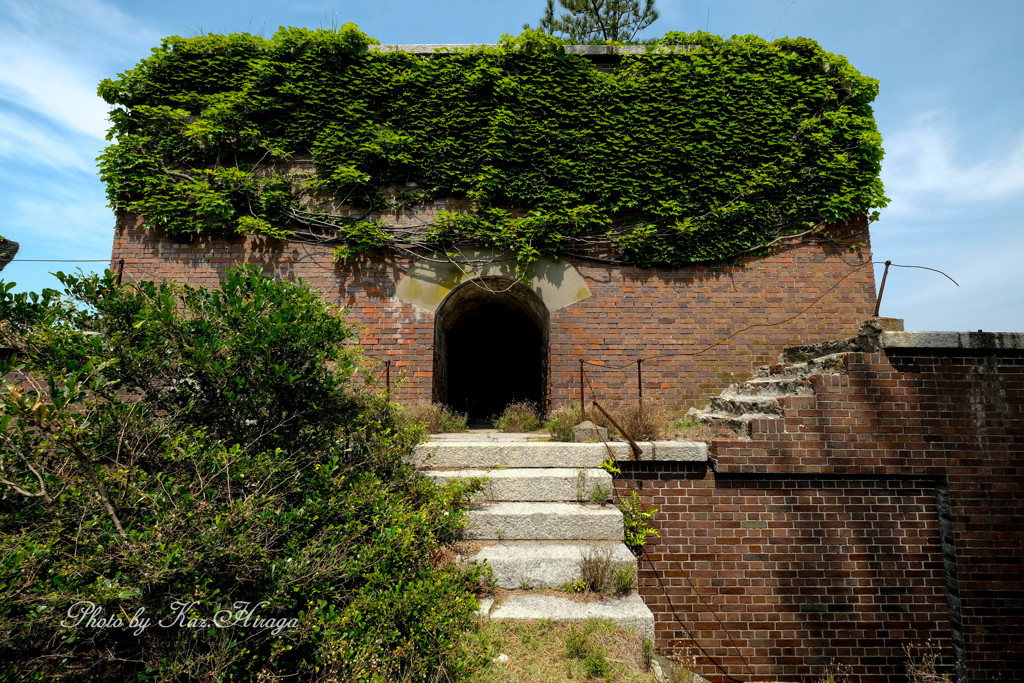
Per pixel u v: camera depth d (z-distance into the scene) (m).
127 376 3.45
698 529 5.28
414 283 7.81
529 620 3.59
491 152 7.83
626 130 7.98
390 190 7.97
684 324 7.72
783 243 7.87
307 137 7.90
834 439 5.32
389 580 3.21
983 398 5.37
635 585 4.07
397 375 7.57
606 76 8.09
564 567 4.09
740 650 5.08
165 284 3.69
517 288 8.18
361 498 3.53
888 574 5.23
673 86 8.03
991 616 5.04
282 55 8.04
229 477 3.02
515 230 7.75
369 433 4.40
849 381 5.41
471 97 8.02
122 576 2.54
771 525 5.29
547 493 4.92
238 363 3.65
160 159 7.75
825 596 5.18
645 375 7.61
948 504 5.23
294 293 3.98
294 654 2.88
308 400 3.83
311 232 7.75
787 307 7.75
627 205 7.76
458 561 4.06
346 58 8.09
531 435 6.74
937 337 5.38
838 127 7.98
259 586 2.82
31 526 2.80
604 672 3.18
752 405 5.91
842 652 5.09
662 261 7.81
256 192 7.77
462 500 4.60
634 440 5.59
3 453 2.92
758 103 8.02
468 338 13.89
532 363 14.46
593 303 7.78
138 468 3.04
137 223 7.69
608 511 4.64
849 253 7.87
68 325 3.36
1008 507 5.20
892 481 5.36
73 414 3.04
